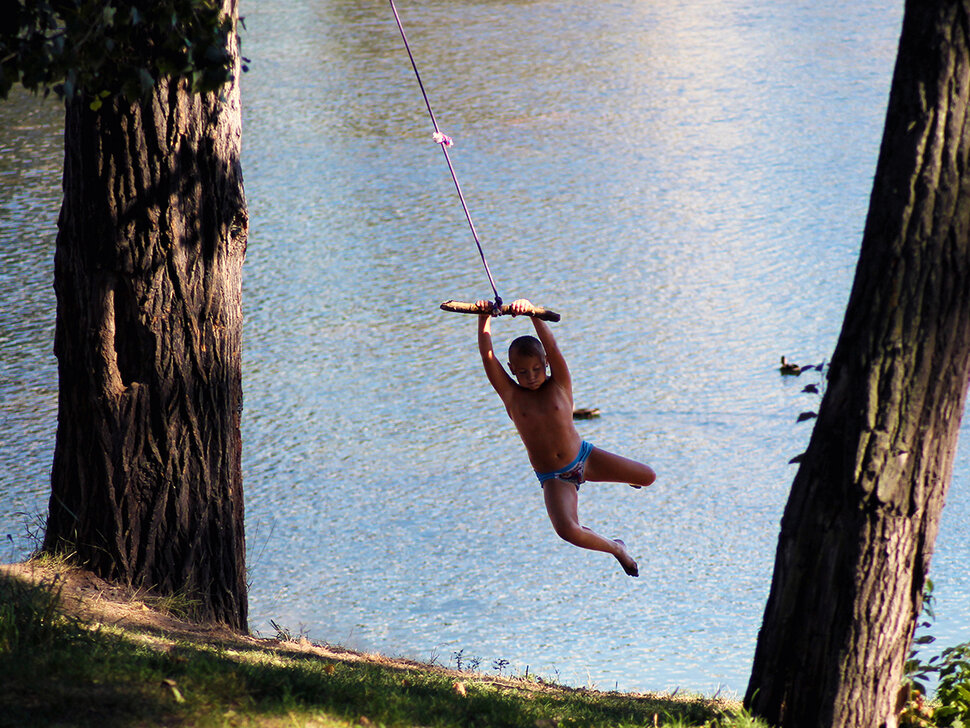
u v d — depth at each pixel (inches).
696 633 1656.0
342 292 3238.2
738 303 3097.9
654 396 2593.5
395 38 6461.6
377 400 2568.9
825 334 2876.5
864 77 5442.9
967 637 1553.9
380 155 4517.7
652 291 3213.6
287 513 2068.2
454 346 2864.2
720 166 4328.3
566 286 3255.4
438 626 1670.8
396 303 3149.6
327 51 6176.2
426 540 1966.0
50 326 2711.6
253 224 3814.0
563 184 4163.4
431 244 3592.5
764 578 1825.8
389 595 1761.8
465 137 4724.4
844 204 3853.3
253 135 4803.2
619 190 4087.1
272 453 2319.1
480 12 7096.5
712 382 2645.2
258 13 7337.6
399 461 2279.8
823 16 6796.3
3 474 2012.8
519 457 2289.6
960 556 1857.8
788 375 2635.3
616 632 1652.3
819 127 4744.1
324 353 2832.2
